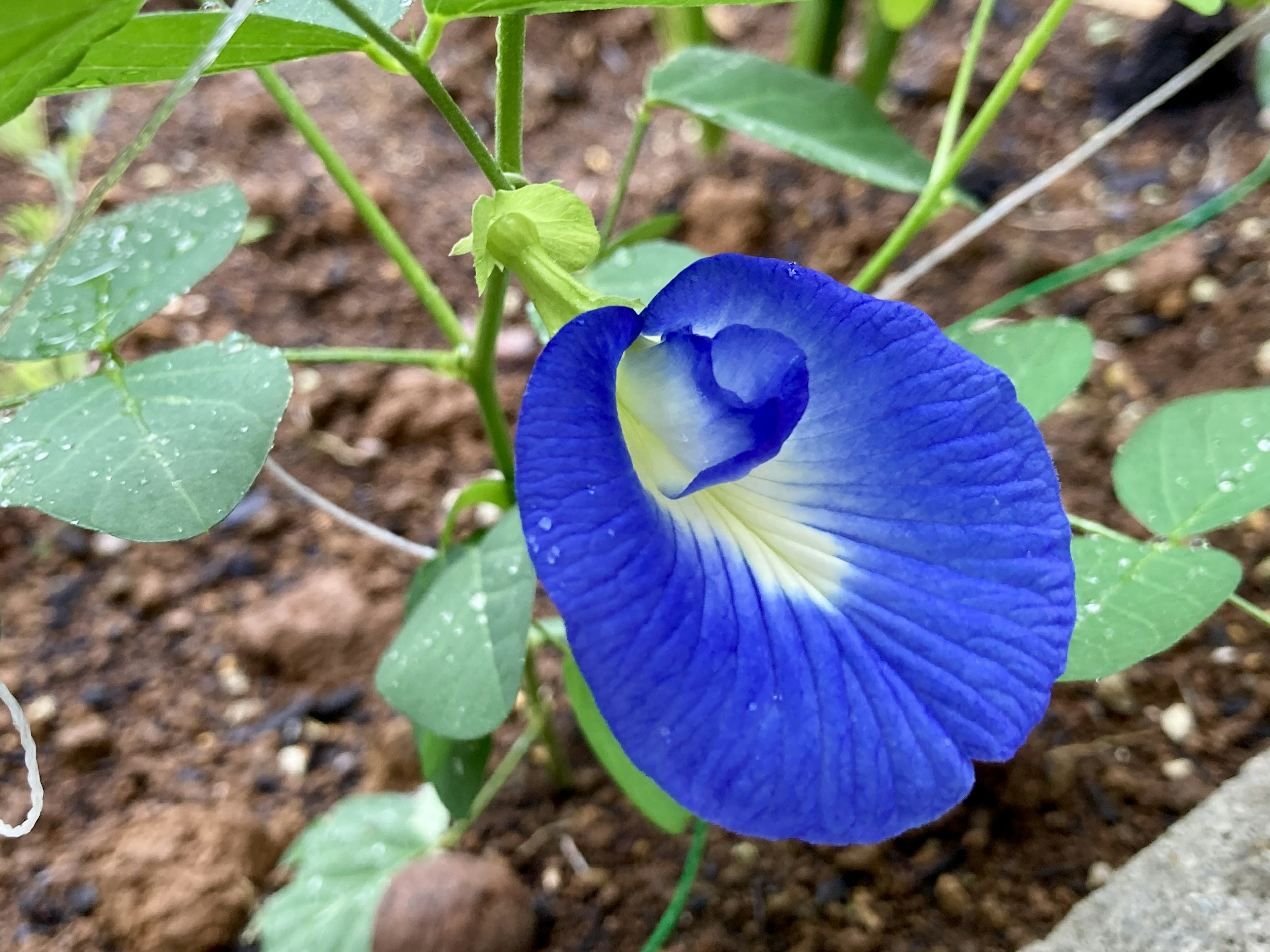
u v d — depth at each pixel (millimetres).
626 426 87
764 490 87
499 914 146
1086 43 268
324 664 185
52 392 103
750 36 290
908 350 85
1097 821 153
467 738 106
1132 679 167
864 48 264
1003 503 84
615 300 87
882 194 250
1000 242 235
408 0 105
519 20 94
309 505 210
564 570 69
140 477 93
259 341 229
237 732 181
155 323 226
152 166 252
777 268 84
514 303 239
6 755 174
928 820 77
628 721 69
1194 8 127
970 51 158
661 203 255
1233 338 210
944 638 81
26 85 76
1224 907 122
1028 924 145
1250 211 227
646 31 292
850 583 83
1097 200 240
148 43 80
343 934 149
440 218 254
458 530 207
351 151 264
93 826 167
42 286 112
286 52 88
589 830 165
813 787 74
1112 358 214
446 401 221
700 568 80
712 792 71
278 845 167
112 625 192
